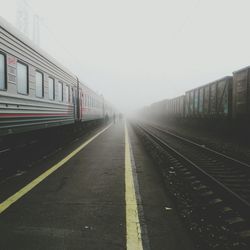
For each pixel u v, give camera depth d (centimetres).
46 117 1140
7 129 768
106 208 539
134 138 2027
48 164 969
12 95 800
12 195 608
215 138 2222
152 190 668
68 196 608
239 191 695
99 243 400
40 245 389
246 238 415
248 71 1678
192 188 692
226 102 2048
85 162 1012
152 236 428
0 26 725
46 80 1135
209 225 472
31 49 957
